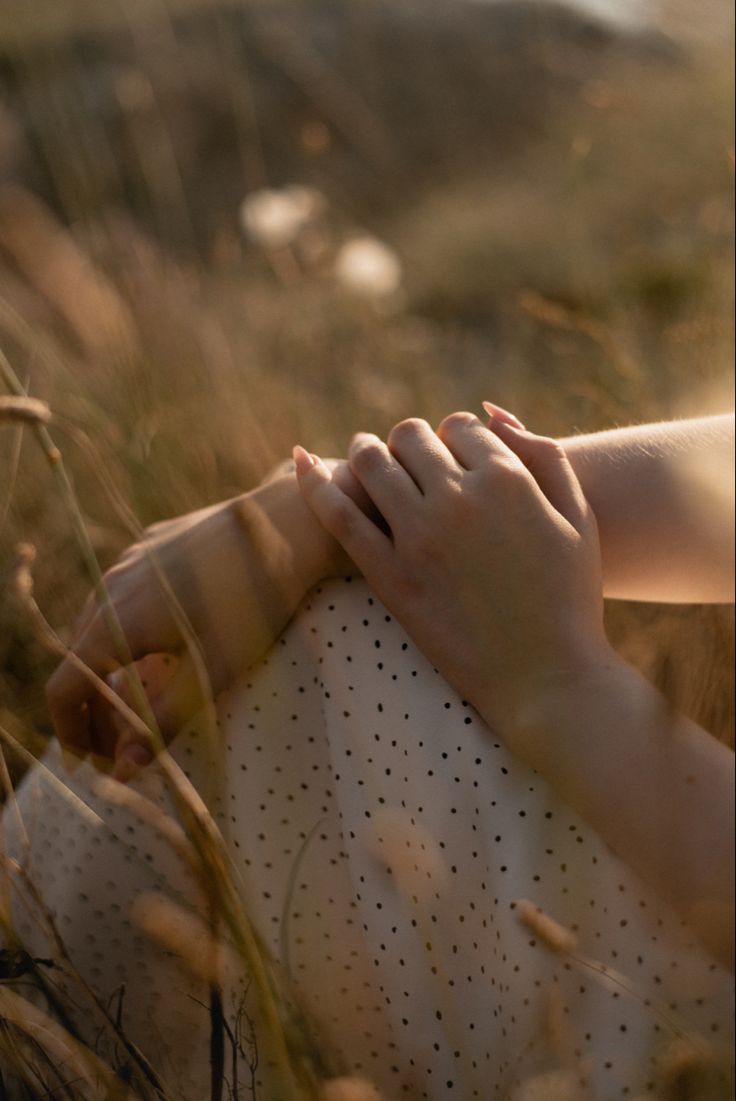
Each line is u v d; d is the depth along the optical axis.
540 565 0.67
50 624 0.94
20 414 0.54
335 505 0.70
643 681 0.65
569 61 2.53
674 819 0.62
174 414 1.11
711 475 0.71
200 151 4.43
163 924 0.65
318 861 0.74
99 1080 0.61
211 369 1.27
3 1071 0.65
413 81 4.46
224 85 4.48
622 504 0.72
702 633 0.83
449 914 0.70
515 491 0.68
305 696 0.74
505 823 0.68
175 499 0.99
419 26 4.64
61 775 0.76
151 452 1.01
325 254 2.32
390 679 0.71
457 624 0.67
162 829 0.59
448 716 0.69
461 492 0.68
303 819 0.75
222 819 0.75
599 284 1.70
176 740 0.75
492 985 0.69
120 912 0.75
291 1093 0.57
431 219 3.57
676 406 1.11
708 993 0.64
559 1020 0.62
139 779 0.74
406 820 0.70
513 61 4.34
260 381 1.37
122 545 0.97
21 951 0.64
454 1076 0.70
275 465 1.14
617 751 0.63
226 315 1.73
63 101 1.35
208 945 0.60
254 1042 0.63
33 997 0.73
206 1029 0.73
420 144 4.31
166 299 1.33
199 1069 0.73
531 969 0.66
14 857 0.77
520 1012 0.66
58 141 1.33
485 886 0.69
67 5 1.42
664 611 0.94
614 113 2.46
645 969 0.65
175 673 0.74
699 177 2.23
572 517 0.69
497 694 0.67
